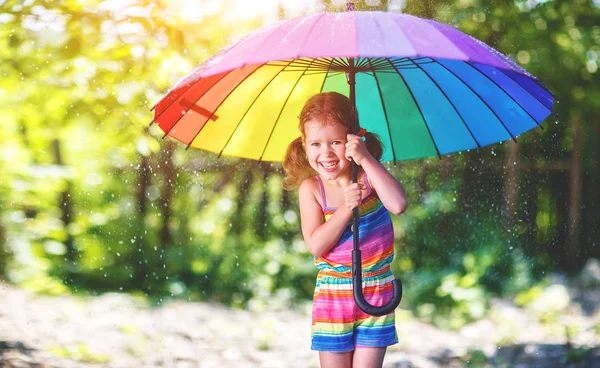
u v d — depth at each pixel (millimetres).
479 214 8797
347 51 2148
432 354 5508
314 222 2811
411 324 6590
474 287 7441
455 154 8922
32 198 8648
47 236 8477
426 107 3078
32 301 7105
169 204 8711
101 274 8133
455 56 2191
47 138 8445
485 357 5371
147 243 8445
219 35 5734
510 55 8141
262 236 8930
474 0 7875
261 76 3006
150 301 7426
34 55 5707
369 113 3160
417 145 3164
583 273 8242
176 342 5781
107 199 8953
